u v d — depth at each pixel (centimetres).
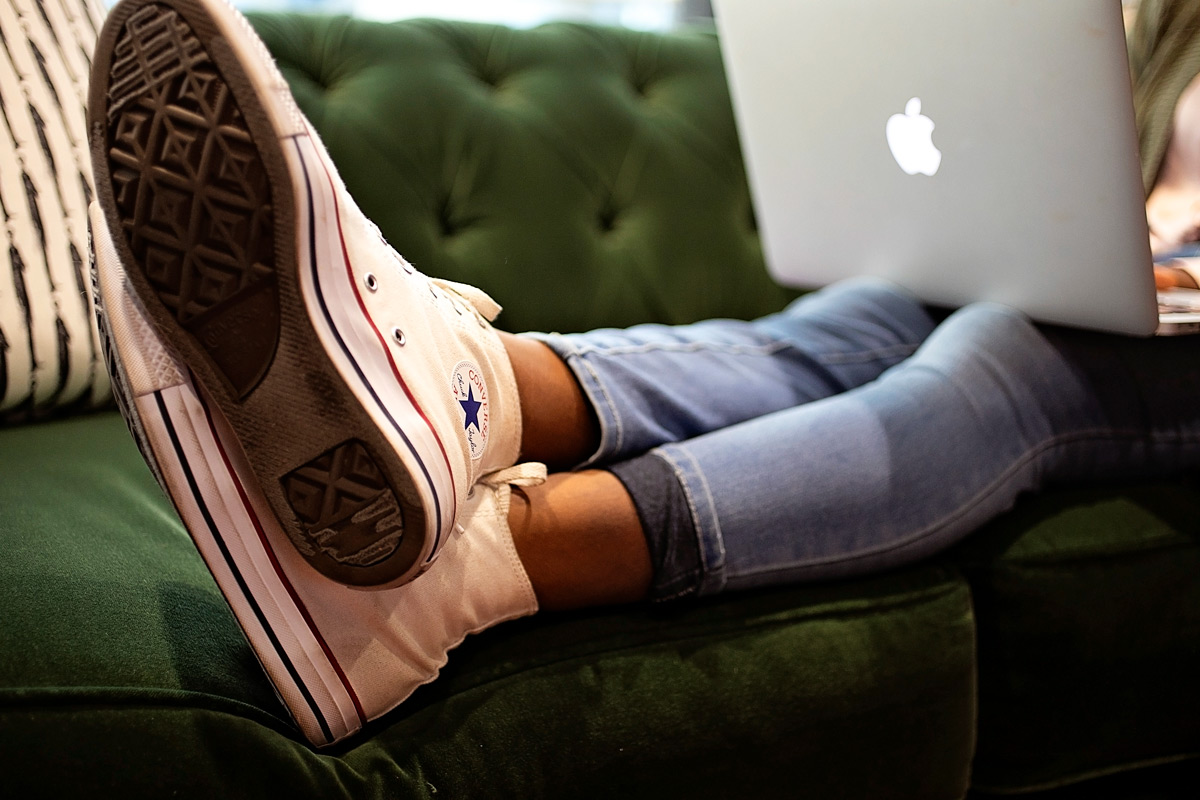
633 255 108
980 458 68
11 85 70
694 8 168
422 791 46
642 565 57
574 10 166
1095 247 67
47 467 63
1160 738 75
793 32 80
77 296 71
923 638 63
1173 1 92
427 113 98
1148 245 64
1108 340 78
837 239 93
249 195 39
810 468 61
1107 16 56
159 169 39
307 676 46
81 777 38
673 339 72
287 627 45
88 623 44
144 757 40
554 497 56
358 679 48
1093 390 75
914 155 76
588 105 108
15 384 69
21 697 38
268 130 38
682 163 113
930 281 86
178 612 48
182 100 39
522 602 55
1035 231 71
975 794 77
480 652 55
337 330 41
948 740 63
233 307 40
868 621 62
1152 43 94
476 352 53
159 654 44
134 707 41
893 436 64
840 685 59
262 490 43
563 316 102
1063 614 69
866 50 74
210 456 43
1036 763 71
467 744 49
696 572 58
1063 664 70
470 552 52
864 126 80
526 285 99
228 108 38
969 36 64
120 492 61
